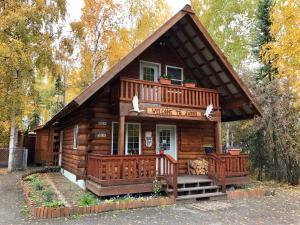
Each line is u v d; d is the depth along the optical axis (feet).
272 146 47.42
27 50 51.65
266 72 53.88
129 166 30.63
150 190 31.27
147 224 21.95
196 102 37.70
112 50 66.13
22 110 54.39
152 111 33.78
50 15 54.70
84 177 33.76
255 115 42.78
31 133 80.84
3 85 51.60
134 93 33.68
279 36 43.52
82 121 36.81
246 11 69.21
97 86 29.66
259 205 29.84
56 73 57.11
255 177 52.11
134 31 70.13
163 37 42.65
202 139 45.16
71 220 22.68
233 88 41.75
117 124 38.06
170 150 42.27
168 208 27.71
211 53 39.04
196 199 31.30
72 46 59.52
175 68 44.27
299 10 36.14
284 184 46.44
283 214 26.03
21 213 24.40
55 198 29.19
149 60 41.96
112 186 29.30
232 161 38.34
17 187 36.58
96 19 64.23
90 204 25.98
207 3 71.46
